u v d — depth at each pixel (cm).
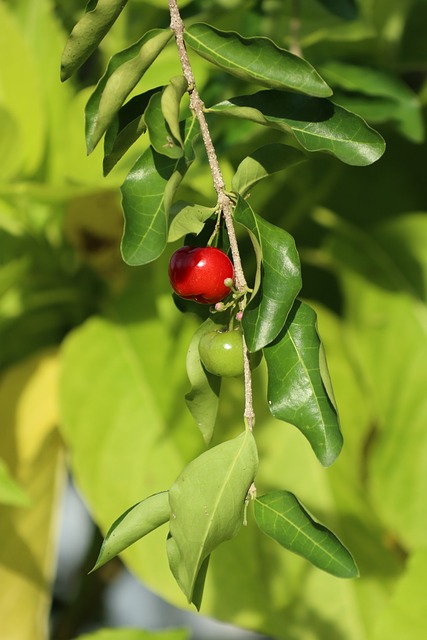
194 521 61
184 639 87
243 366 64
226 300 65
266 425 91
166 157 64
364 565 90
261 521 63
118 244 95
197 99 64
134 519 62
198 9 90
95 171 90
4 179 95
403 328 95
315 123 66
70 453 89
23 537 92
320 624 88
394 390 94
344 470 92
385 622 85
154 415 90
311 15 93
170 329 93
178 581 61
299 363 64
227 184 84
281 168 66
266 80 64
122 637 87
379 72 90
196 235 67
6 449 93
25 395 94
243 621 88
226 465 62
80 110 92
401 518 92
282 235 64
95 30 64
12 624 91
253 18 91
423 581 86
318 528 63
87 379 92
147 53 63
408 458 92
